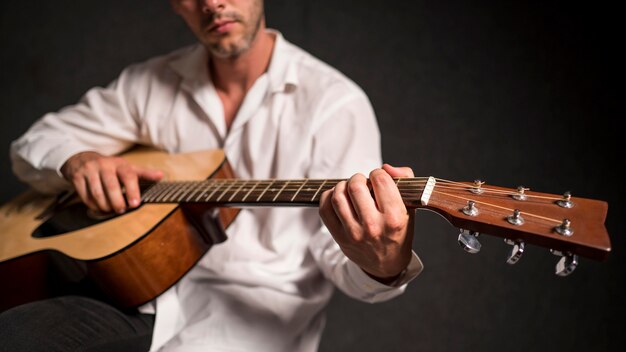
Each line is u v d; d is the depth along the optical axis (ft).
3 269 4.10
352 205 2.87
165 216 3.81
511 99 7.68
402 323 6.52
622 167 6.89
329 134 4.27
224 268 4.28
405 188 2.90
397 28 8.59
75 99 8.57
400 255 3.05
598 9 8.27
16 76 8.84
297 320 4.26
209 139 4.77
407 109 7.80
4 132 8.38
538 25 8.25
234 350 4.08
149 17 9.20
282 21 8.74
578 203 2.65
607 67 7.73
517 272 6.61
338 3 8.91
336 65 8.23
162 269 3.87
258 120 4.47
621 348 5.88
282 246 4.26
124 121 5.05
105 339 3.66
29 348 3.34
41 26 9.20
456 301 6.53
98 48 8.95
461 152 7.34
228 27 4.24
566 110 7.45
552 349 5.99
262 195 3.41
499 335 6.20
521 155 7.19
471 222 2.63
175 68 4.84
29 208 4.72
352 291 3.79
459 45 8.27
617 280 6.30
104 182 4.08
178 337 4.11
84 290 4.08
